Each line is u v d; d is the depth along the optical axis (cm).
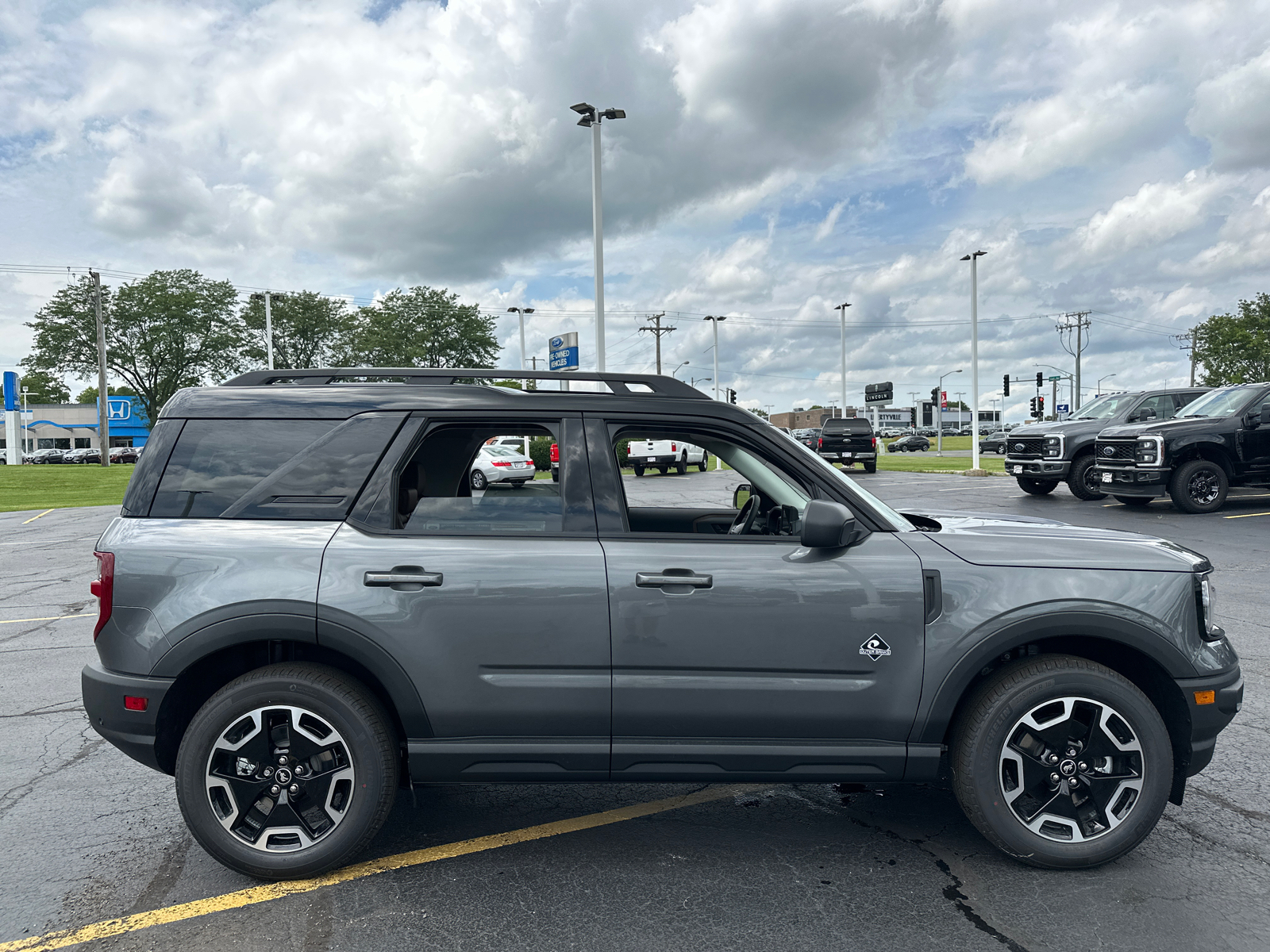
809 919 265
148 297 5541
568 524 297
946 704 288
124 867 306
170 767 298
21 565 1133
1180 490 1312
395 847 319
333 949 251
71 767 406
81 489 2866
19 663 599
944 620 288
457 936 257
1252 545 1013
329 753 293
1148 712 288
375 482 297
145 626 284
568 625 284
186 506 297
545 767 290
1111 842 291
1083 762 293
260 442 303
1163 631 289
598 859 308
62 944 255
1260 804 350
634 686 285
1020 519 370
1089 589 290
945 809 352
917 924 261
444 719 286
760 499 383
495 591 284
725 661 285
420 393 308
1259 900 275
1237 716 453
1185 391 1622
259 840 290
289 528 292
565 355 3256
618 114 2080
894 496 1770
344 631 281
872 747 290
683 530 433
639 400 311
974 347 2797
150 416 5775
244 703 285
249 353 5762
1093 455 1590
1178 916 265
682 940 253
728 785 381
